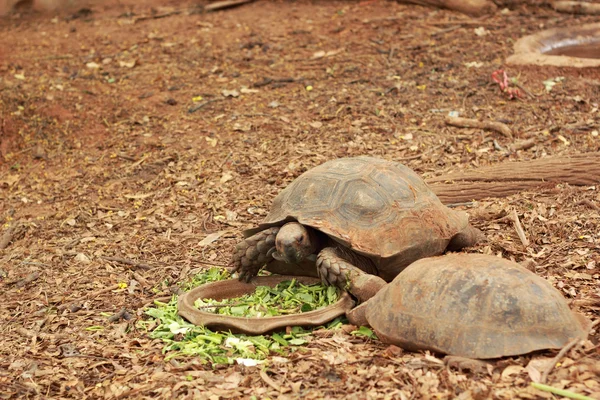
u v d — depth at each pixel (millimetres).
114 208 7902
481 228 6414
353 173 5266
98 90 10633
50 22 13992
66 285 6301
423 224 5203
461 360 3969
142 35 12602
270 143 8875
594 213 6441
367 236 4945
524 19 12391
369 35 11852
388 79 10281
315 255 5211
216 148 8898
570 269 5441
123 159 8961
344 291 4973
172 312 5348
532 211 6617
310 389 4109
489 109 9227
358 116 9344
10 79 11039
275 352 4625
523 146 8180
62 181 8648
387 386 4008
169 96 10320
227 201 7734
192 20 13172
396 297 4363
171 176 8383
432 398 3818
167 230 7262
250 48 11664
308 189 5207
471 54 10906
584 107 9070
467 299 4094
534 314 3996
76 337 5262
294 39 11891
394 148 8508
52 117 10008
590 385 3732
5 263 6918
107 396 4340
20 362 4914
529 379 3832
